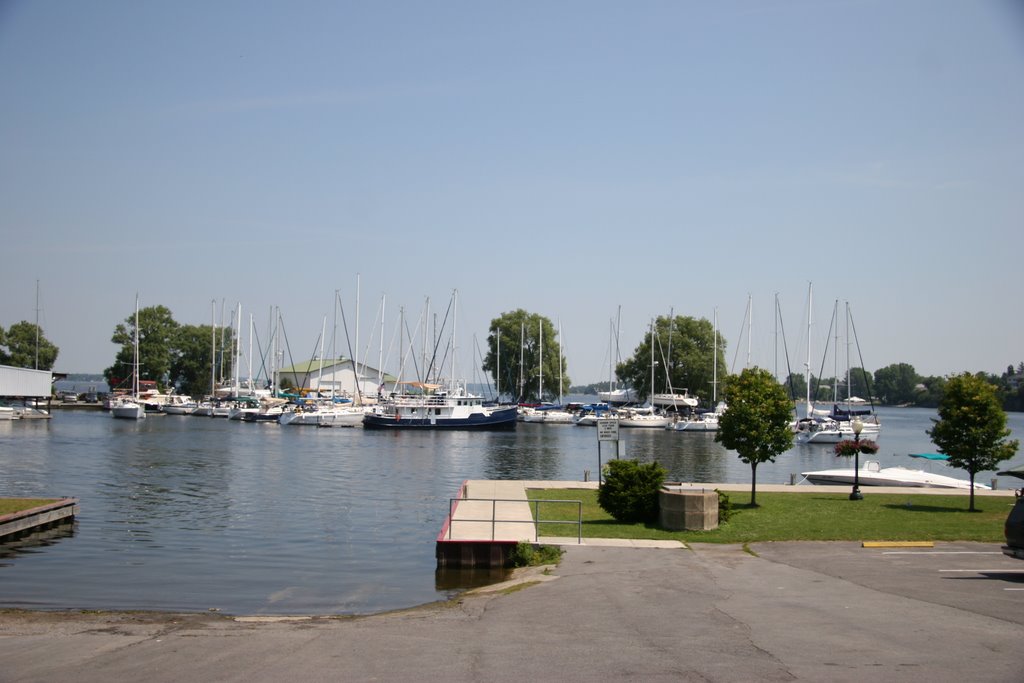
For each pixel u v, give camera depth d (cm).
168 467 5500
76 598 2031
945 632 1331
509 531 2430
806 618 1447
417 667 1212
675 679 1103
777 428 2997
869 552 2144
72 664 1295
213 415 12738
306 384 16812
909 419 18575
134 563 2466
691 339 14125
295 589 2134
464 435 9475
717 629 1384
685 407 12800
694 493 2459
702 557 2077
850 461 6650
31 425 10100
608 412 11956
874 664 1151
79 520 3250
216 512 3538
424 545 2797
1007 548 1844
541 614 1554
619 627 1420
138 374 14912
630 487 2620
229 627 1605
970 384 2962
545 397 15262
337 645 1384
